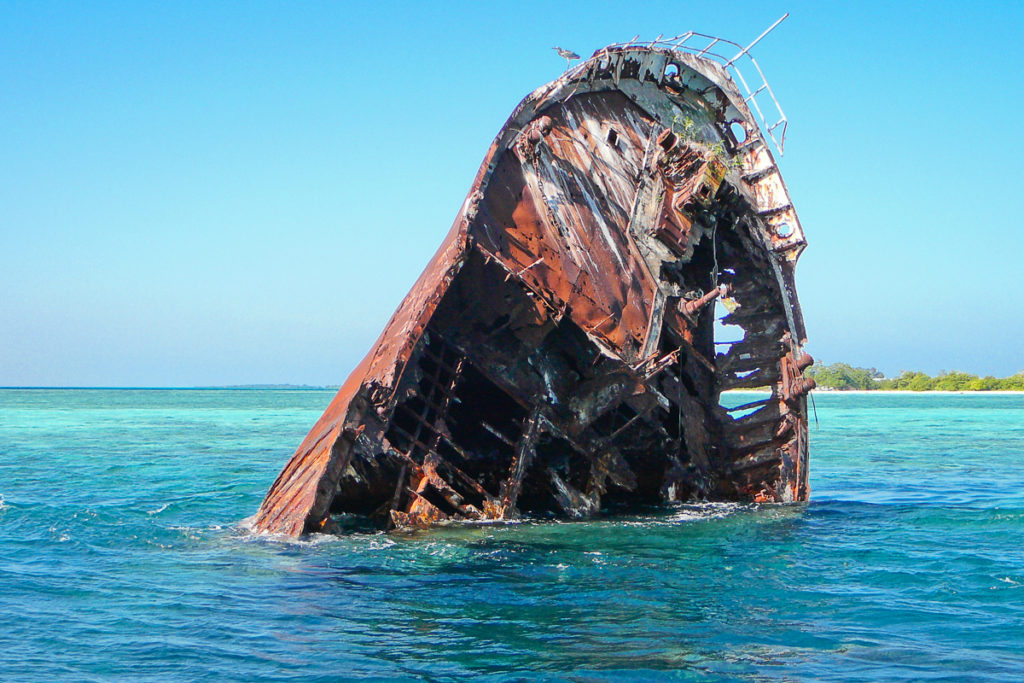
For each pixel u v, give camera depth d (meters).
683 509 17.08
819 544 13.25
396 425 14.20
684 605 9.67
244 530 14.20
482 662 7.81
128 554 12.20
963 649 8.14
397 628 8.77
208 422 59.12
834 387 189.50
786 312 18.20
